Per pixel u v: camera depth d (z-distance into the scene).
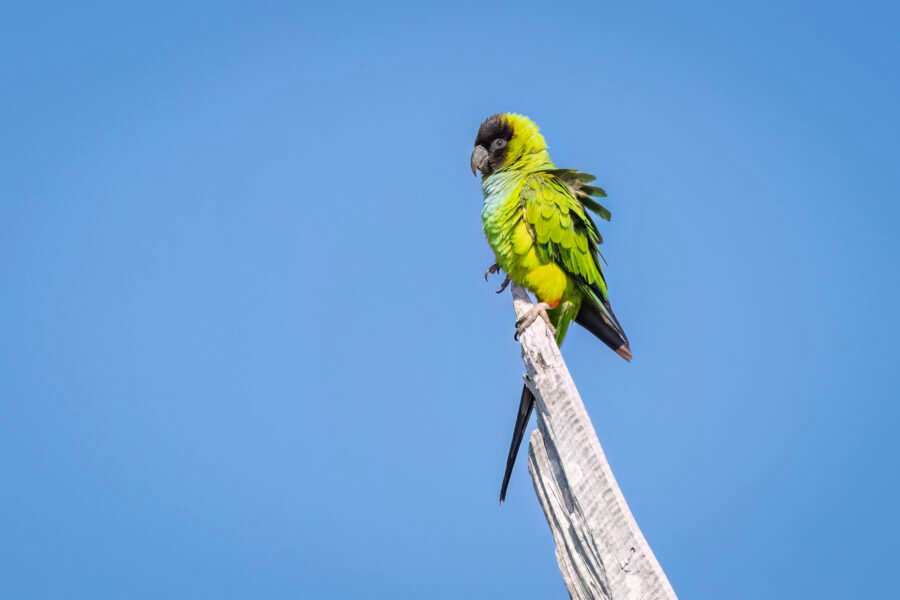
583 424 7.23
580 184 13.56
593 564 6.87
